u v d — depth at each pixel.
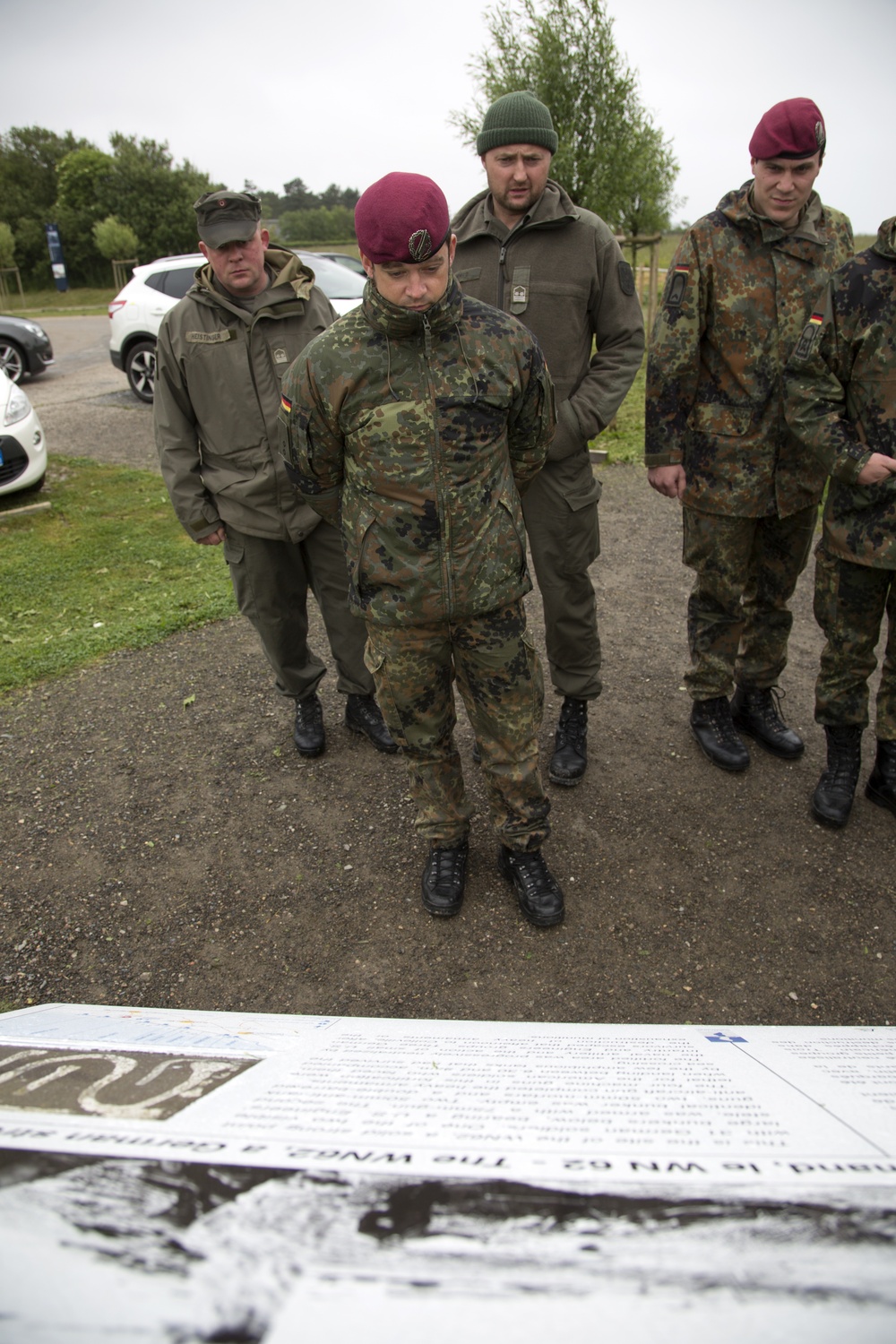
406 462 1.77
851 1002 1.98
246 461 2.58
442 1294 0.65
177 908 2.37
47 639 4.09
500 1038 1.44
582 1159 0.84
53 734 3.26
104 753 3.12
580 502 2.54
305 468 1.94
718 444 2.55
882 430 2.20
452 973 2.11
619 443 7.29
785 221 2.36
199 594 4.55
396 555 1.85
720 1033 1.49
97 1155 0.83
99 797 2.86
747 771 2.85
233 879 2.47
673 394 2.55
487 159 2.29
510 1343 0.61
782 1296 0.64
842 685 2.48
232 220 2.33
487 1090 1.09
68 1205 0.74
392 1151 0.85
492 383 1.77
